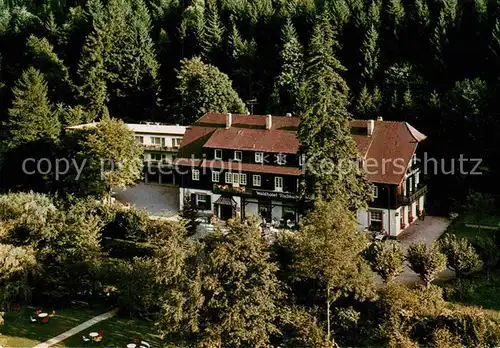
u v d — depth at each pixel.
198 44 110.50
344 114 57.09
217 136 72.44
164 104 107.94
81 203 66.06
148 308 46.09
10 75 115.62
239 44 103.12
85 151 74.81
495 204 67.94
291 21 106.62
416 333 40.69
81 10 123.94
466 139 72.25
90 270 49.84
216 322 34.72
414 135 67.19
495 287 49.75
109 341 42.19
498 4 93.06
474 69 88.31
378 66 92.25
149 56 106.56
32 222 53.03
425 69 90.44
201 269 34.75
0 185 85.81
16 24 125.50
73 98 105.69
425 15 94.25
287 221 65.81
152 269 36.34
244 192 69.19
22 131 85.62
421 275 47.25
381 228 63.88
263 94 102.69
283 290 41.62
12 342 41.59
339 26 99.62
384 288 44.47
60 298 49.09
